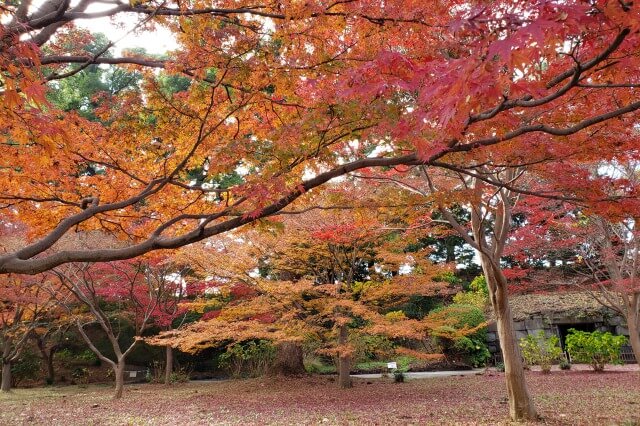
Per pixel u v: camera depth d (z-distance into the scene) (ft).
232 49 13.75
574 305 63.67
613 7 7.13
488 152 16.39
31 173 16.76
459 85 7.28
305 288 36.35
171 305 52.60
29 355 59.82
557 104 15.69
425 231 32.37
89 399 41.42
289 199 14.06
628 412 25.58
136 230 20.63
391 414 28.07
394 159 13.65
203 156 17.98
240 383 51.26
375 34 13.96
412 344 62.95
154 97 15.56
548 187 22.97
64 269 41.37
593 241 37.45
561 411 26.55
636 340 34.81
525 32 6.34
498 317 26.00
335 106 12.49
